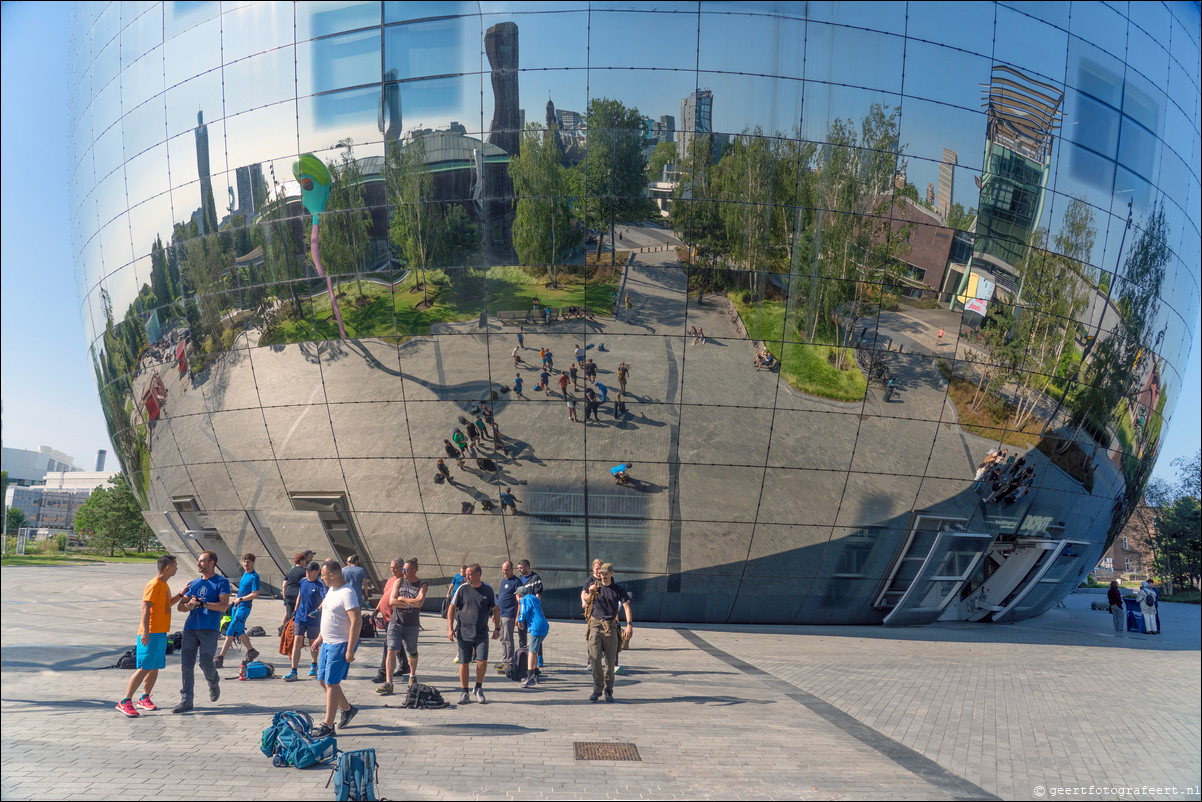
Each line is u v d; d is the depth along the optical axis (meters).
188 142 17.28
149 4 18.12
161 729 7.11
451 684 9.71
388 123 15.49
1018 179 16.31
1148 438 20.84
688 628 16.33
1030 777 6.24
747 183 15.03
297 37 16.09
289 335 16.48
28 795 5.15
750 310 15.25
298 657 9.85
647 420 15.39
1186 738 7.90
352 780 5.12
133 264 18.69
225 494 18.16
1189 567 53.22
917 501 16.64
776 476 15.84
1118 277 17.78
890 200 15.47
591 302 15.12
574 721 7.65
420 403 15.84
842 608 17.31
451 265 15.34
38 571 38.78
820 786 5.71
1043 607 21.80
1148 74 18.31
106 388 21.33
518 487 15.73
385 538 16.73
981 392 16.47
